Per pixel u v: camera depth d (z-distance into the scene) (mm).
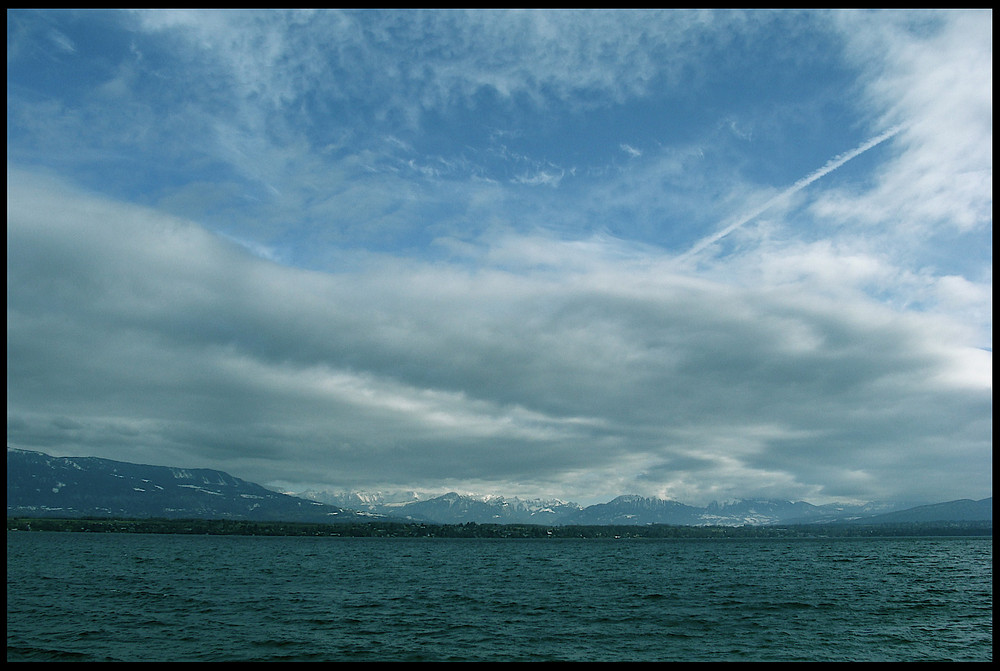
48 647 53875
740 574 127938
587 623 66562
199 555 188125
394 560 183125
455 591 96812
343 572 134125
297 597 87312
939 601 80812
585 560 187625
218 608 75688
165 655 51562
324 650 53688
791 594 89875
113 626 62875
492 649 54406
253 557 185500
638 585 105438
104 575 115000
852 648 54688
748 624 65500
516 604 81062
